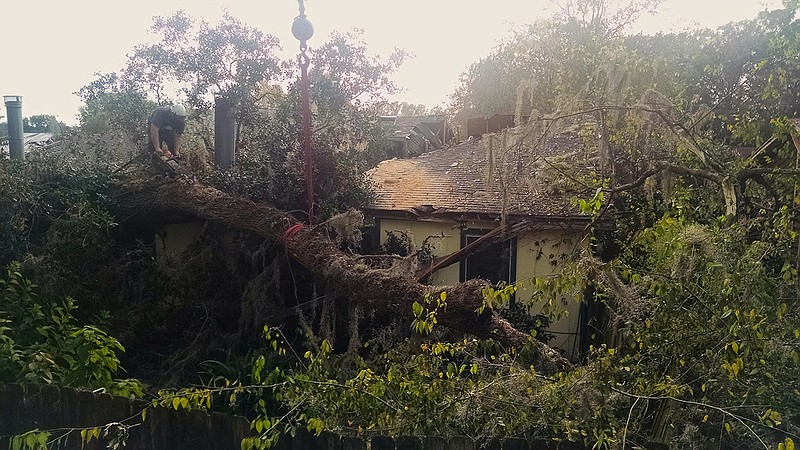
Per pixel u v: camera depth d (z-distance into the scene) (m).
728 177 4.47
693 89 7.96
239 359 6.12
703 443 2.81
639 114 5.59
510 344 4.48
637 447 2.64
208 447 3.29
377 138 9.26
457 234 8.21
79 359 3.91
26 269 6.18
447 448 2.99
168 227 9.30
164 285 7.27
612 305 4.63
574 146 8.58
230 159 9.03
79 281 6.65
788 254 3.55
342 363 5.27
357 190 8.45
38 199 7.28
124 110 9.80
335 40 8.91
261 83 9.38
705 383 2.90
